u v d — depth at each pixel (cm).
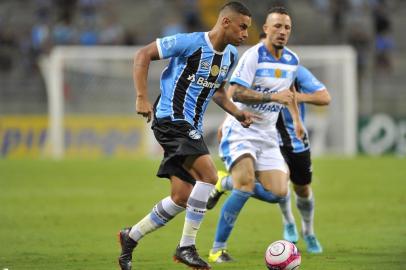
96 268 2817
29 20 11531
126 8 12031
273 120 3098
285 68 3102
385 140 8756
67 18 11306
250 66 3048
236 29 2583
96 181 6231
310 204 3241
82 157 8544
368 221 4150
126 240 2603
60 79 8681
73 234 3734
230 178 3375
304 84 3247
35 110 9106
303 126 3212
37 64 10338
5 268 2825
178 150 2550
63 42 10650
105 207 4778
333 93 8769
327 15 12156
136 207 4781
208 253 3209
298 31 11756
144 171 6969
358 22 11825
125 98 8775
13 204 4900
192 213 2566
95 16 11481
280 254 2552
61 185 5959
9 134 8712
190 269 2791
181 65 2606
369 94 9394
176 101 2606
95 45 10619
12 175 6625
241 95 3008
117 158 8406
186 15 11231
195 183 2586
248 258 3059
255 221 4244
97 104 8731
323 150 8738
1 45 10675
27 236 3666
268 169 3083
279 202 3222
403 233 3722
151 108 2525
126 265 2608
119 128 8681
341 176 6475
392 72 10825
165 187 5866
